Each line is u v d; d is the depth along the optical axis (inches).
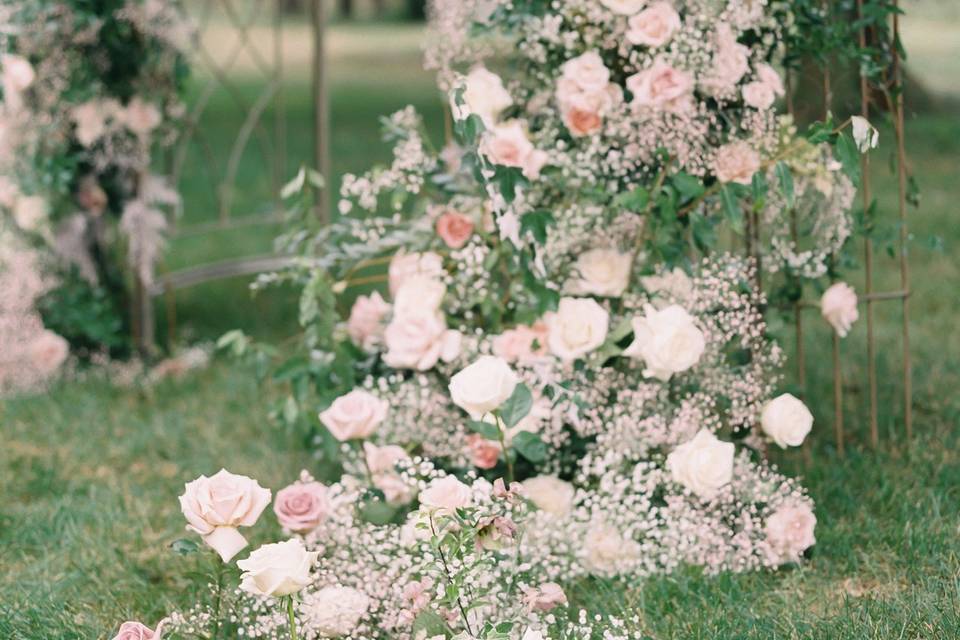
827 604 104.6
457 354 123.5
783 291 131.0
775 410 114.3
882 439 143.7
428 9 129.3
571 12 123.6
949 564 109.5
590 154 121.6
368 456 117.1
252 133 456.4
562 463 123.9
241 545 91.9
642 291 123.0
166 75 177.6
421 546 97.4
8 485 139.7
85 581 116.2
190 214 303.4
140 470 146.3
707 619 102.3
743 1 118.3
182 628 97.4
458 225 127.0
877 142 112.0
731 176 116.7
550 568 107.7
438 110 530.0
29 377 173.3
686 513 112.3
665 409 120.1
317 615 98.7
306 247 132.5
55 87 171.2
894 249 134.7
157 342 193.8
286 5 1327.5
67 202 179.2
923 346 176.4
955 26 815.1
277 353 135.1
